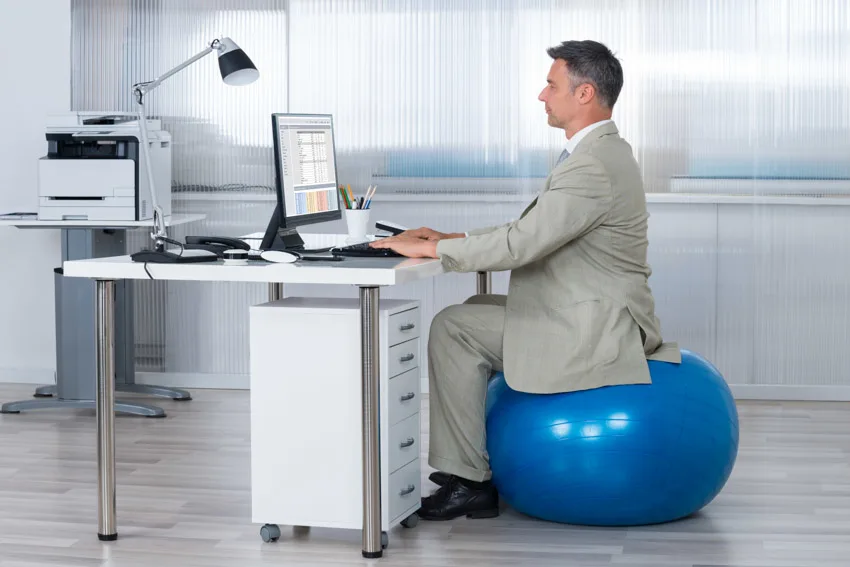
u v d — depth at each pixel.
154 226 4.19
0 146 5.35
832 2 4.89
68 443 4.28
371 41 5.15
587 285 3.16
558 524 3.28
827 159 4.95
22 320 5.46
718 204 5.02
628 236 3.18
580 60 3.21
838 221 4.98
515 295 3.24
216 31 5.23
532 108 5.07
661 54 4.98
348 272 2.87
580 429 3.09
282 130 3.43
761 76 4.94
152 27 5.26
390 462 3.06
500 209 5.13
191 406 4.95
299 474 3.08
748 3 4.93
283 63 5.21
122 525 3.28
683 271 5.06
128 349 5.14
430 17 5.10
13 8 5.32
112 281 3.12
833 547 3.06
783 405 4.97
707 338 5.08
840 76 4.91
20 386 5.39
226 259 3.11
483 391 3.29
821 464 3.96
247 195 5.27
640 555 2.99
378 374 2.94
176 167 5.30
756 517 3.34
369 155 5.19
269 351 3.08
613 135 3.23
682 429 3.10
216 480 3.76
